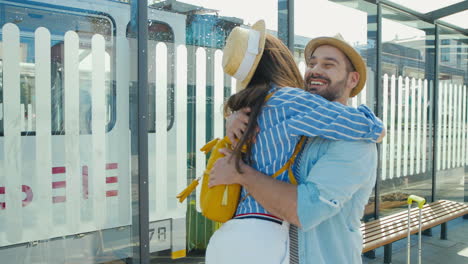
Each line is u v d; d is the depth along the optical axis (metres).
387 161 4.71
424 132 5.21
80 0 2.54
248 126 1.30
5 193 2.33
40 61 2.42
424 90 5.19
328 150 1.27
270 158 1.31
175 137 2.99
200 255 3.18
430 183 5.34
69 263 2.55
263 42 1.36
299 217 1.21
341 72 1.46
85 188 2.59
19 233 2.38
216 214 1.35
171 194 2.99
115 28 2.67
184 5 3.01
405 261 4.49
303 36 3.72
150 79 2.87
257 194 1.26
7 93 2.32
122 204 2.73
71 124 2.53
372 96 4.48
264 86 1.35
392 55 4.75
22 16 2.36
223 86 3.22
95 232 2.64
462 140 5.90
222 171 1.33
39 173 2.43
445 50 5.52
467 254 4.73
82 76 2.56
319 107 1.25
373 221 4.32
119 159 2.71
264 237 1.27
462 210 4.90
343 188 1.22
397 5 4.54
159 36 2.91
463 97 5.87
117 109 2.69
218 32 3.19
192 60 3.06
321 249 1.31
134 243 2.74
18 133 2.36
